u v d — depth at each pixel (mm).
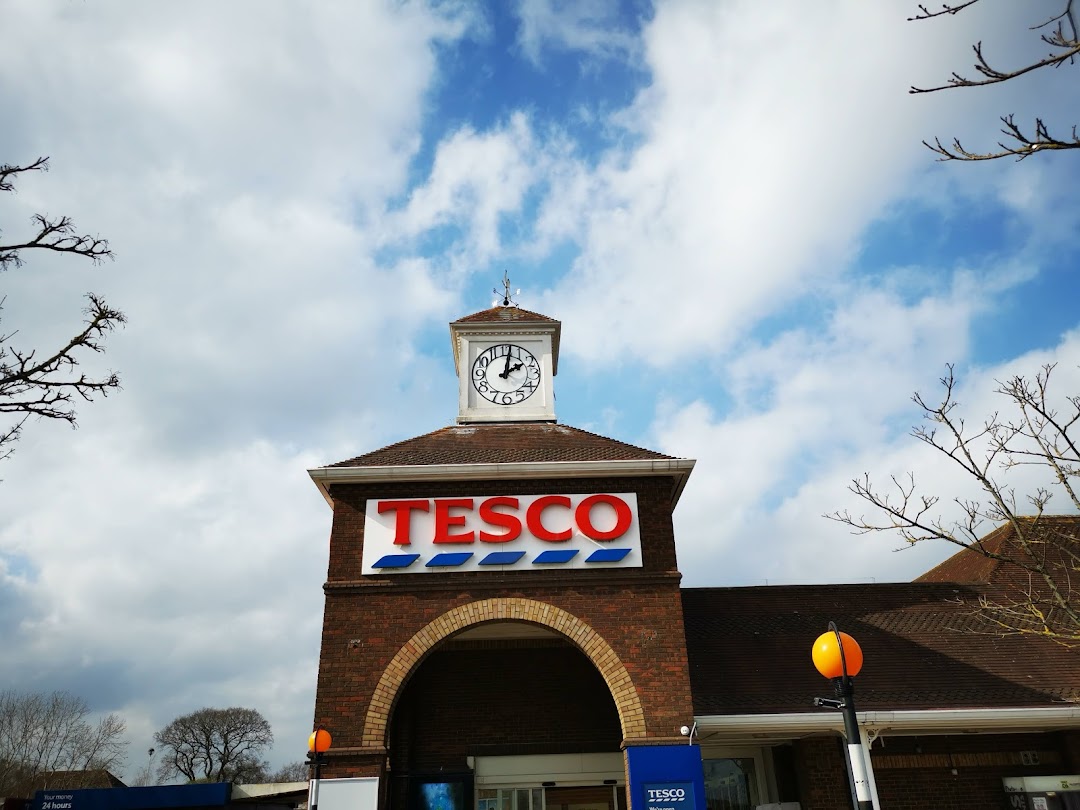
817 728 14852
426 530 14969
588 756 17016
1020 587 19078
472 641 18000
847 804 15758
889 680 16141
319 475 15148
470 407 19031
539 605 14477
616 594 14641
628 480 15594
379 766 13211
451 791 16375
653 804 13078
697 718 14281
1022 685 16078
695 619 18500
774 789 17516
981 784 16375
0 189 7527
